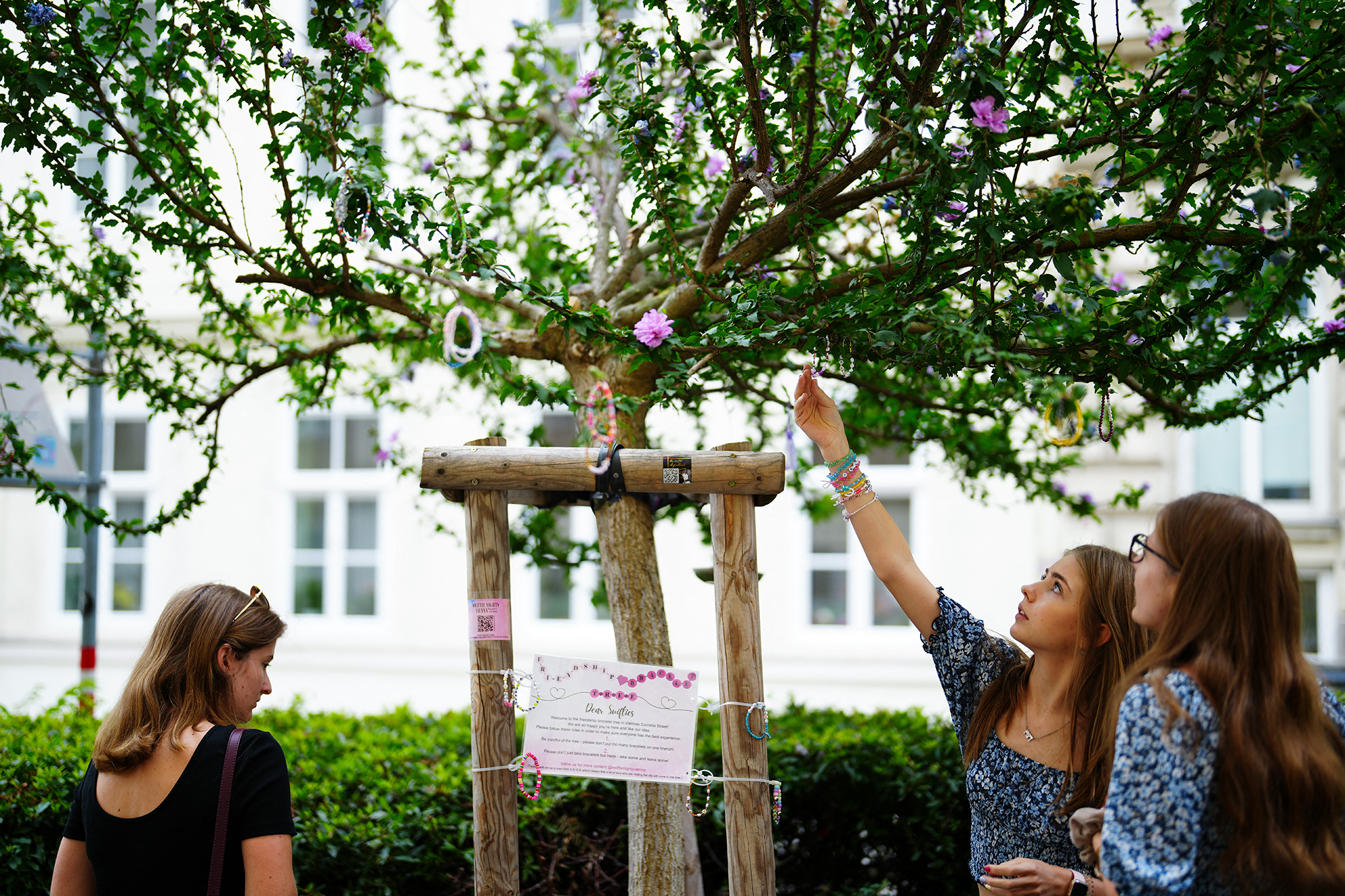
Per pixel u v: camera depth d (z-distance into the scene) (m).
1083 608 1.68
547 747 1.79
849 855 3.25
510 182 3.70
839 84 2.56
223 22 2.20
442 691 6.73
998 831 1.71
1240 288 2.05
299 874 2.78
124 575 7.23
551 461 1.85
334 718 4.14
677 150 2.45
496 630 1.84
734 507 1.84
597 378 2.58
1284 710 1.26
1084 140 2.04
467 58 5.92
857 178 2.20
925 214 1.92
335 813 2.89
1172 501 1.43
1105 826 1.25
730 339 1.99
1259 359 2.38
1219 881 1.25
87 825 1.54
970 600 6.19
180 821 1.49
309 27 2.20
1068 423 1.70
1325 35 1.83
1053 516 6.10
